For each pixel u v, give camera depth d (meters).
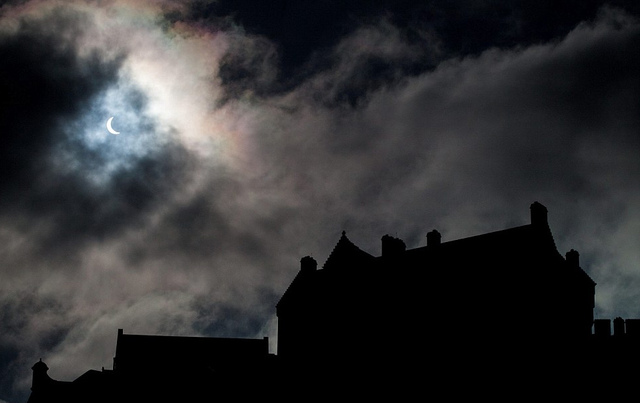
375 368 67.88
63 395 83.00
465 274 65.00
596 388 59.97
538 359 59.53
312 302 75.19
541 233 63.50
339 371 70.38
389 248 72.44
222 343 90.56
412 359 65.75
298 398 72.31
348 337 71.06
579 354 61.94
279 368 75.88
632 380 60.00
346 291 72.88
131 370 86.00
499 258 63.66
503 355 60.88
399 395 65.31
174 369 85.44
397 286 69.12
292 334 76.00
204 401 79.06
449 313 64.94
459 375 62.47
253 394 76.25
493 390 60.41
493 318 62.22
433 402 63.06
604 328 66.50
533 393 58.88
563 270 63.72
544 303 60.69
